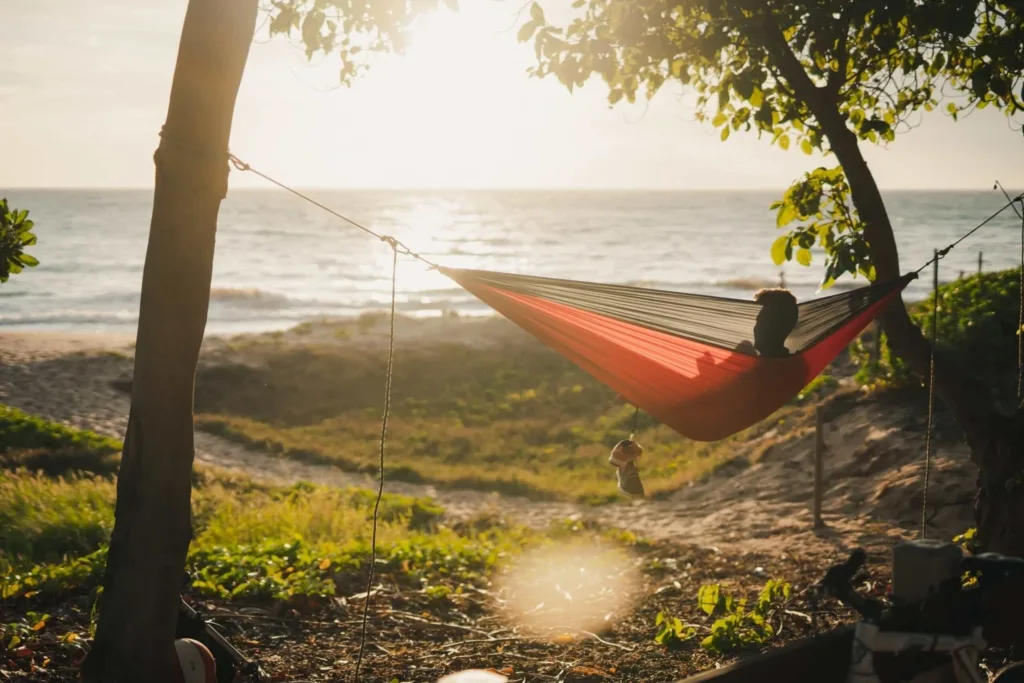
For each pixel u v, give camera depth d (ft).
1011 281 53.62
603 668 22.22
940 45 25.00
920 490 42.78
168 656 14.34
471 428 88.12
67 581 26.61
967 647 10.66
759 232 470.39
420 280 269.44
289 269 294.66
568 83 23.49
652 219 607.37
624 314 16.71
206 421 87.45
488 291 16.70
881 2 20.42
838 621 25.48
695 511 53.16
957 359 49.83
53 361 110.01
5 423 65.72
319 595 27.45
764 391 17.66
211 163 14.17
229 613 25.38
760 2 22.62
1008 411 45.19
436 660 22.77
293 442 81.61
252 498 53.01
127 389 100.32
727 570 35.73
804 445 57.47
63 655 20.26
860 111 28.78
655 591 31.58
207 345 124.88
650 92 29.84
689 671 21.89
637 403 18.99
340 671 21.59
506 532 48.47
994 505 21.25
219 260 319.06
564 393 96.43
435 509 54.54
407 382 105.50
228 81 14.24
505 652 23.63
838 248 24.57
